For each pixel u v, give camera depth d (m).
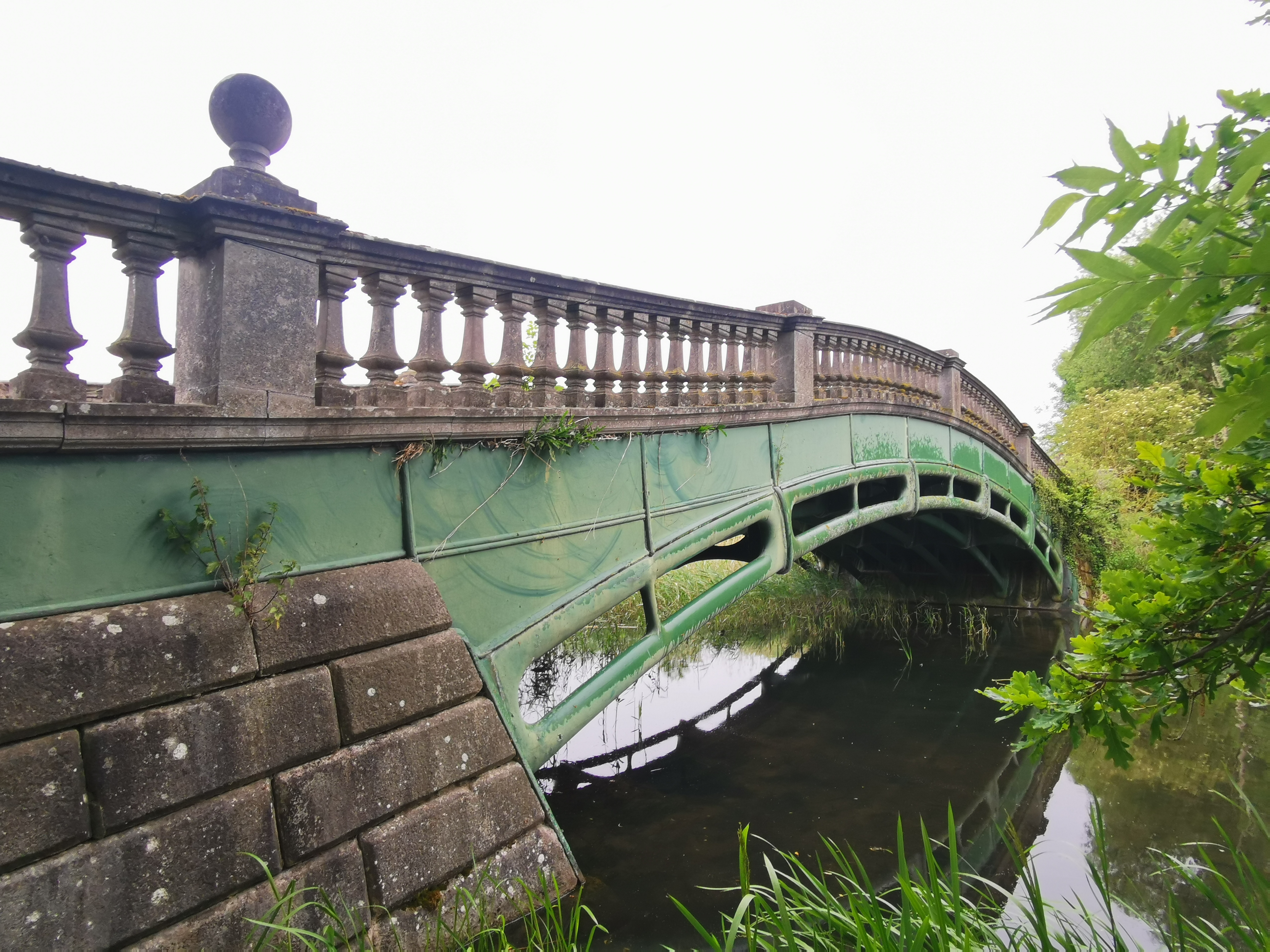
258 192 3.29
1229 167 1.10
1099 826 2.58
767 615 12.59
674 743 7.37
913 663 10.51
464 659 3.76
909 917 2.44
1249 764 6.73
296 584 3.30
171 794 2.67
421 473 3.96
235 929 2.70
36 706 2.45
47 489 2.70
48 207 2.73
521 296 4.58
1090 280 1.00
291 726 3.03
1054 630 12.52
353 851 3.07
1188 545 1.98
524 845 3.64
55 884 2.38
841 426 7.86
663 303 5.62
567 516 4.80
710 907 4.22
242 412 3.16
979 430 10.68
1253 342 1.07
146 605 2.87
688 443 5.90
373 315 3.85
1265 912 2.26
